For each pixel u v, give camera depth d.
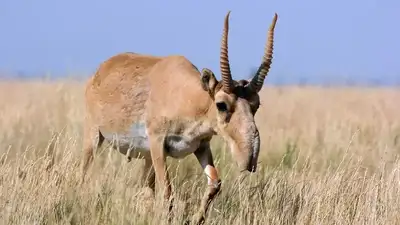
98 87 39.47
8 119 51.78
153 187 38.31
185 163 41.69
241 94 32.44
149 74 37.00
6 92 75.00
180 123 34.84
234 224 31.95
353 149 46.62
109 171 34.31
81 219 31.12
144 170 38.25
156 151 35.69
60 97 56.00
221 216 32.59
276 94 90.06
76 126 48.03
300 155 45.12
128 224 30.59
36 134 46.97
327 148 47.22
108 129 38.91
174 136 35.34
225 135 32.50
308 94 99.25
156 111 35.84
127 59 38.81
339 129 52.31
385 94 115.31
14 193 31.55
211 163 35.66
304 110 70.81
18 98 69.06
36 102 59.12
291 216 33.16
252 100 32.53
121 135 38.22
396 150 46.25
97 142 39.94
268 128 56.81
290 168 43.16
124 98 37.72
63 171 34.34
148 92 36.72
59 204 32.19
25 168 33.88
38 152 39.44
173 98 35.09
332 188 34.28
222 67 32.03
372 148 46.81
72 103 53.66
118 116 38.06
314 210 33.19
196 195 35.75
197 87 34.41
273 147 48.66
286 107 74.00
